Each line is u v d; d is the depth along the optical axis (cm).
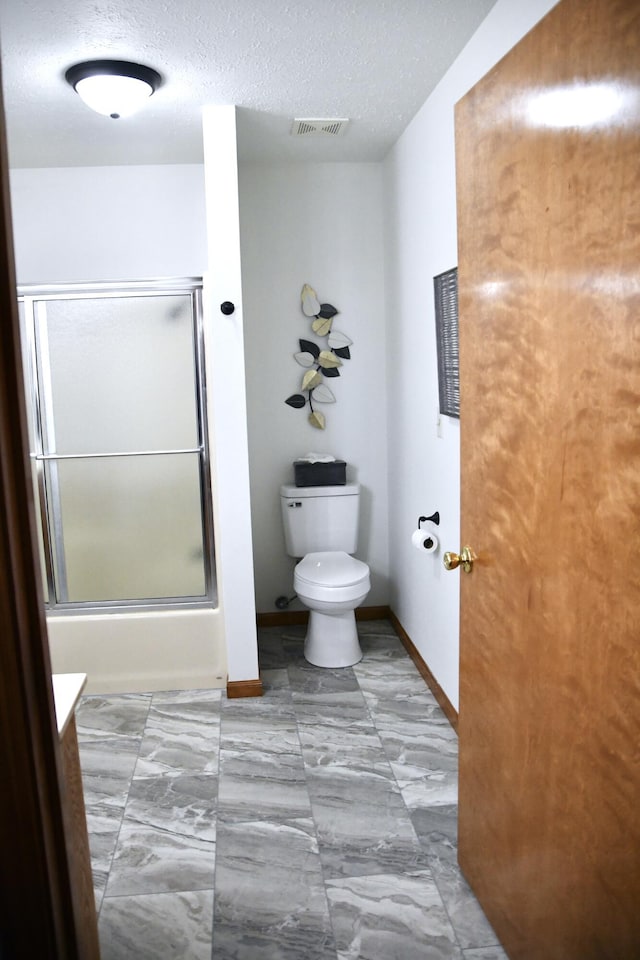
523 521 157
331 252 385
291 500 381
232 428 308
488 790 186
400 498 372
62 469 326
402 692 326
